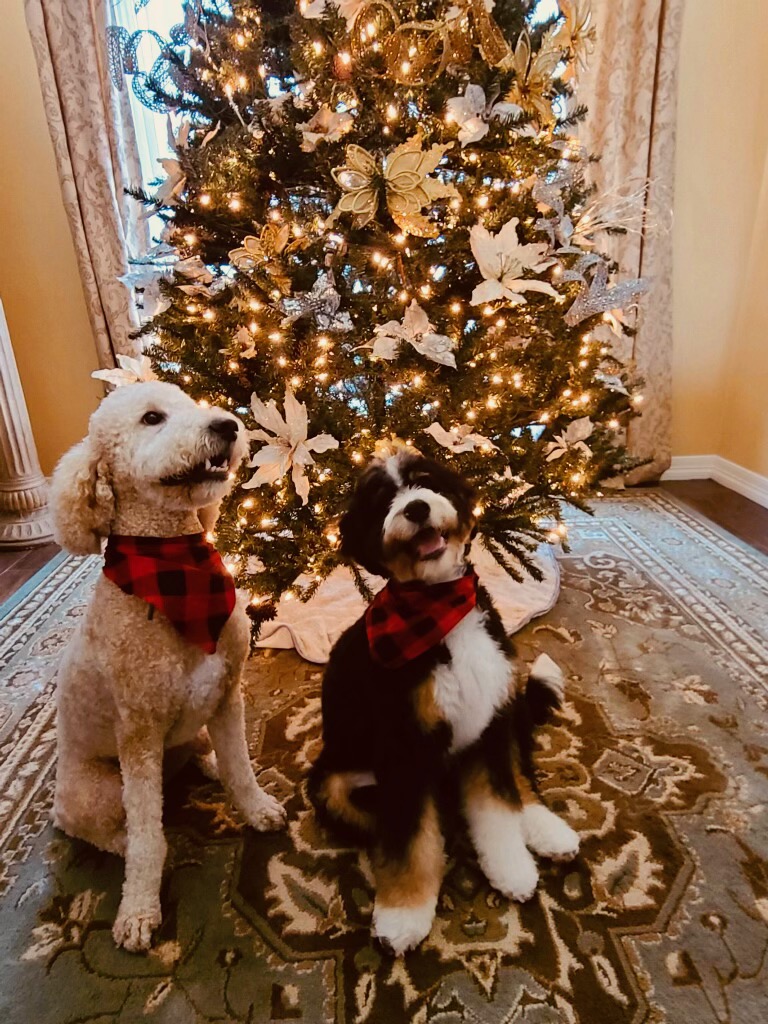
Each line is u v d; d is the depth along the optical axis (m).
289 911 1.30
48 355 3.54
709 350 3.62
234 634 1.33
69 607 2.56
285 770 1.69
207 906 1.32
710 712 1.83
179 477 1.19
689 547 2.85
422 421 1.77
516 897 1.28
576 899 1.29
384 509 1.32
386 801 1.25
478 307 1.89
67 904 1.34
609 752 1.69
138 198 2.11
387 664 1.25
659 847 1.40
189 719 1.30
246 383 1.95
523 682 1.94
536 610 2.32
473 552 2.11
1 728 1.88
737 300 3.53
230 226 1.93
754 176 3.33
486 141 1.90
